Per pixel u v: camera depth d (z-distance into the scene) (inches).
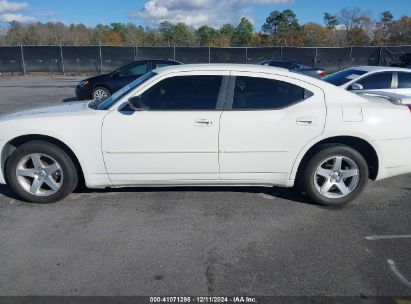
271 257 129.9
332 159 167.5
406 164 171.3
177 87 163.2
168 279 117.0
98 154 162.9
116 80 471.5
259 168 166.1
